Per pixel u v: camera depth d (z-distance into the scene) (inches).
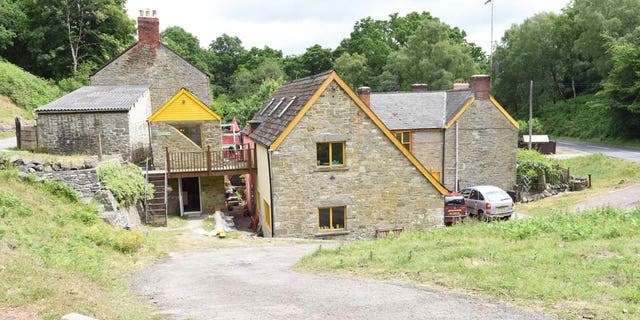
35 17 2006.6
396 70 2608.3
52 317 254.2
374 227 755.4
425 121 1129.4
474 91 1120.2
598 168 1273.4
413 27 3494.1
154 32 1233.4
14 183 570.3
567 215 551.5
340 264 408.8
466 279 313.6
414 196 762.2
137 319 268.5
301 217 734.5
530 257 356.5
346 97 729.0
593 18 2266.2
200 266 469.4
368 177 747.4
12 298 275.3
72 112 848.3
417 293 297.7
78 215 558.6
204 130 924.6
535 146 1652.3
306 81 868.6
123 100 931.3
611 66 2166.6
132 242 516.4
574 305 247.9
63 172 635.5
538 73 2613.2
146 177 796.6
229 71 3838.6
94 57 2094.0
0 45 1929.1
